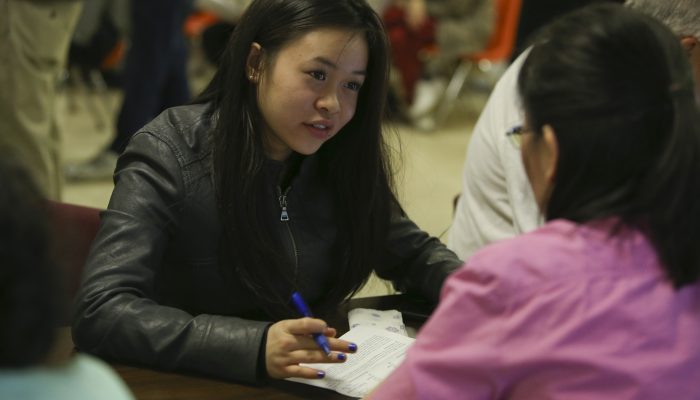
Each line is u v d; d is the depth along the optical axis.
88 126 4.82
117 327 1.15
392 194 1.46
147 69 3.69
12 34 2.50
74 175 3.81
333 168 1.39
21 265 0.55
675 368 0.77
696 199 0.77
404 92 5.25
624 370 0.75
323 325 1.12
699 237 0.77
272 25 1.24
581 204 0.81
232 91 1.29
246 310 1.37
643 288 0.78
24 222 0.56
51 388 0.58
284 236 1.35
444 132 5.27
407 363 0.82
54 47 2.65
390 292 1.70
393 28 5.13
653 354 0.77
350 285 1.44
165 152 1.29
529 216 1.51
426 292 1.46
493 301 0.78
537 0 4.08
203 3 4.09
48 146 2.73
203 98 1.38
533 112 0.82
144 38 3.65
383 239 1.46
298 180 1.37
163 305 1.32
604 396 0.76
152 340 1.14
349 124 1.37
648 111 0.77
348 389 1.12
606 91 0.77
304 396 1.10
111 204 1.27
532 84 0.83
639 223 0.79
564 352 0.76
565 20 0.84
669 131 0.77
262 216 1.33
